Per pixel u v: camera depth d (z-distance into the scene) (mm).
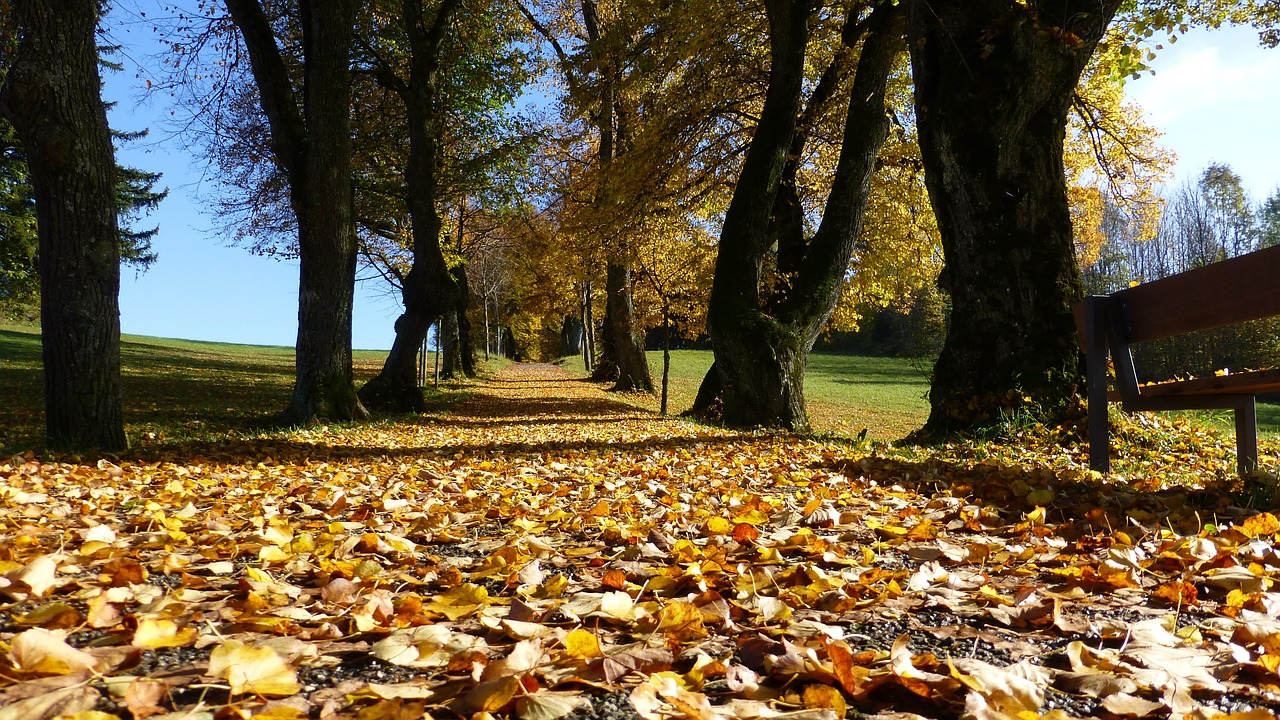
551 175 23375
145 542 2789
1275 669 1418
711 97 15352
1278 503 3184
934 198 6984
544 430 11883
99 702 1280
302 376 12414
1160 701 1318
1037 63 6344
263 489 4727
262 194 19125
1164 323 3770
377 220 20766
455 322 31844
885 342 67625
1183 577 2166
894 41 10992
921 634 1759
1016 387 6250
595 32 21516
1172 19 7180
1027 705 1313
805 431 10984
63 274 7441
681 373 43062
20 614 1838
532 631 1686
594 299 36562
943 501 3572
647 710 1230
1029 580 2250
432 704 1325
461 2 16531
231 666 1362
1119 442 5535
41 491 4441
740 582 2172
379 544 2727
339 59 12086
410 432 11688
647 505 3789
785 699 1344
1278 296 3074
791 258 15664
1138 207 18812
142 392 17875
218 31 13344
